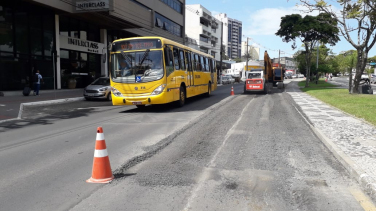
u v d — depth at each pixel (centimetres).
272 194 451
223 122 1057
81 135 889
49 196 447
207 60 2158
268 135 848
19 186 488
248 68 4853
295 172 548
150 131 920
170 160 620
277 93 2553
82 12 2331
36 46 2236
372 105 1386
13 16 2042
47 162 620
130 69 1330
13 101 1680
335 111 1305
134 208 405
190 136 838
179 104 1529
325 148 714
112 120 1159
